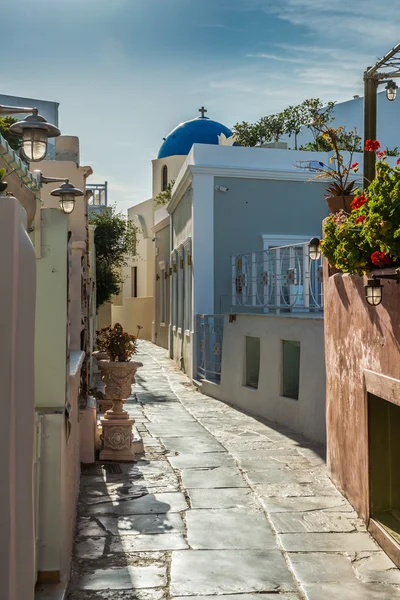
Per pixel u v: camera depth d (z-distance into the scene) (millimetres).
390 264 6117
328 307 8805
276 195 19609
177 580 5570
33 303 3432
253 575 5695
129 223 31703
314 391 11234
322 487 8391
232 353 15445
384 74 9055
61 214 5617
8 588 3135
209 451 10352
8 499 3180
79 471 8602
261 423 12875
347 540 6551
